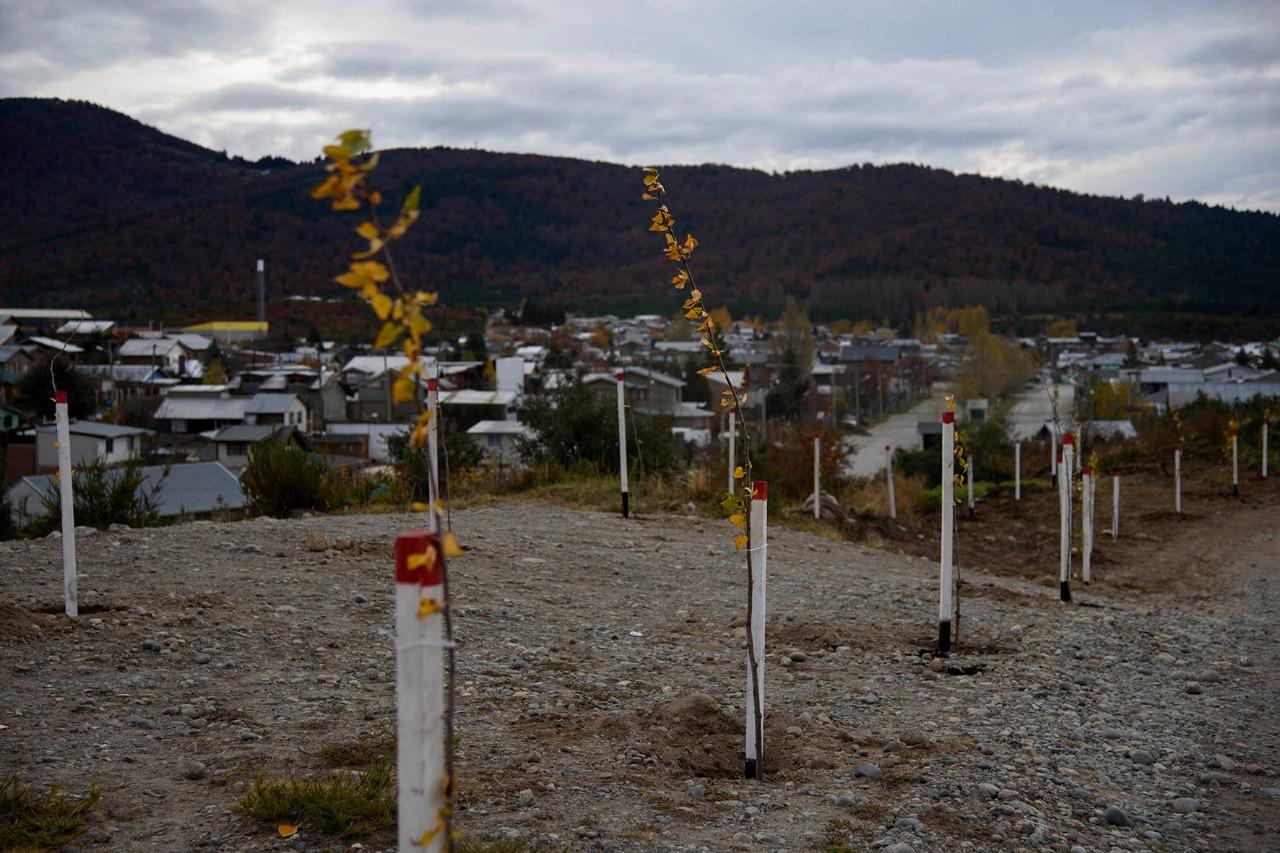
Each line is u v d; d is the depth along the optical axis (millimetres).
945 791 4176
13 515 15695
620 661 6086
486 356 85438
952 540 7137
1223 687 6566
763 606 4309
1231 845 3953
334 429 56156
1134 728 5465
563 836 3523
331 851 3334
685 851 3471
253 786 3832
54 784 3682
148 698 4785
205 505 25016
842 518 15562
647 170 4801
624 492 12430
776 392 67438
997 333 157000
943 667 6500
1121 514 19391
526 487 15406
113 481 11281
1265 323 166500
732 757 4562
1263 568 13906
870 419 74812
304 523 10086
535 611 7219
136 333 103625
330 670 5422
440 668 2148
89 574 7094
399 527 10016
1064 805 4191
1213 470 24781
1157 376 75062
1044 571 13578
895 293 190250
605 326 144625
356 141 1963
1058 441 15539
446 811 2139
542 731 4660
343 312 162500
